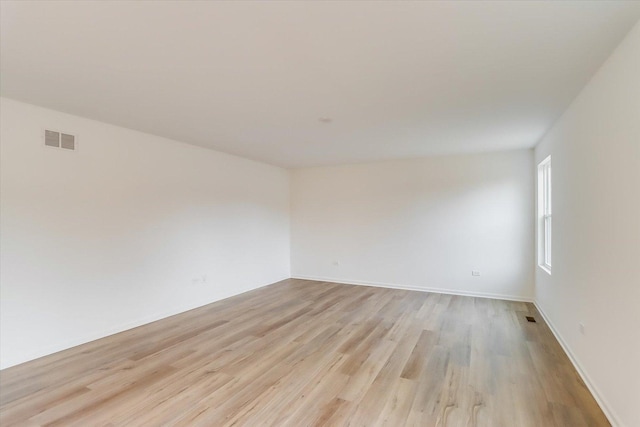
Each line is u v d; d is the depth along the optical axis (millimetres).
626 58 1943
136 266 4055
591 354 2531
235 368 2926
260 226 6301
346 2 1605
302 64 2293
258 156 5750
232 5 1629
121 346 3416
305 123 3736
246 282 5914
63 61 2242
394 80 2559
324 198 6879
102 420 2180
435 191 5863
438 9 1667
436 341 3547
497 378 2734
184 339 3613
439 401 2404
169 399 2430
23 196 3059
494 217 5445
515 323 4141
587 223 2611
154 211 4285
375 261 6391
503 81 2574
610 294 2184
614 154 2123
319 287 6250
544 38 1953
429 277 5930
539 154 4656
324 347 3393
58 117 3312
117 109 3256
